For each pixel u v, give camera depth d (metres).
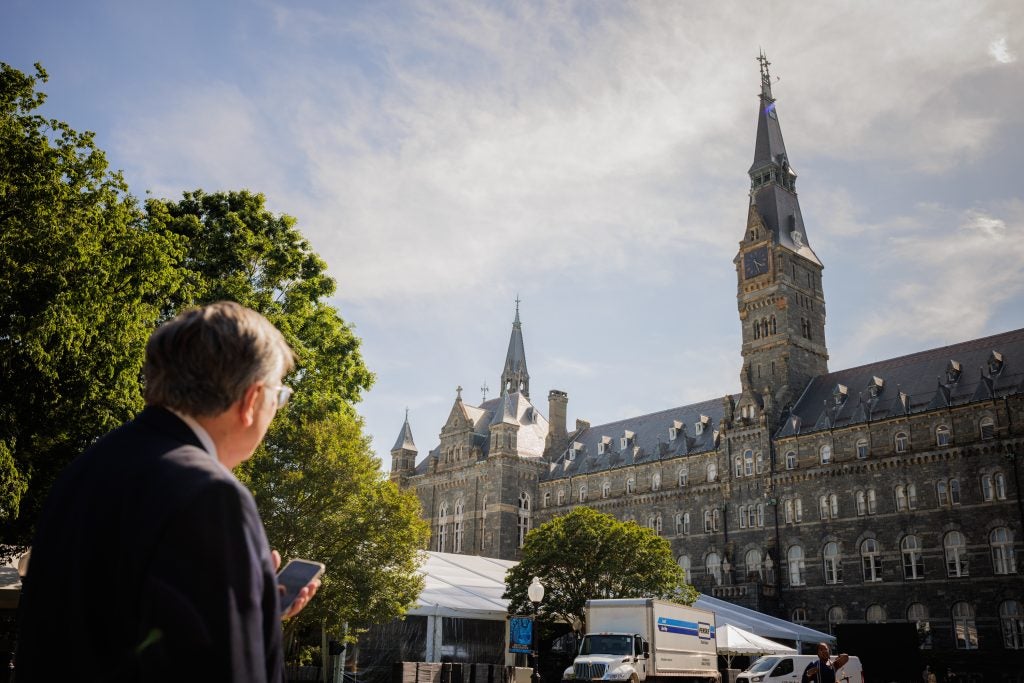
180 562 2.17
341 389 38.19
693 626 41.16
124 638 2.19
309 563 3.24
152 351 2.71
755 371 89.44
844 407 81.00
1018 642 63.09
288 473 32.25
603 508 97.94
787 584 78.31
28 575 2.50
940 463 70.94
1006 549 65.62
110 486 2.38
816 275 94.50
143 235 26.28
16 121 24.52
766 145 97.94
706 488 88.12
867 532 73.88
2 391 21.95
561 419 112.06
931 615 68.00
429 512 112.00
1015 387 69.12
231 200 37.53
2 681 17.64
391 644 45.91
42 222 22.88
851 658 39.16
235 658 2.16
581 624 52.34
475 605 50.97
